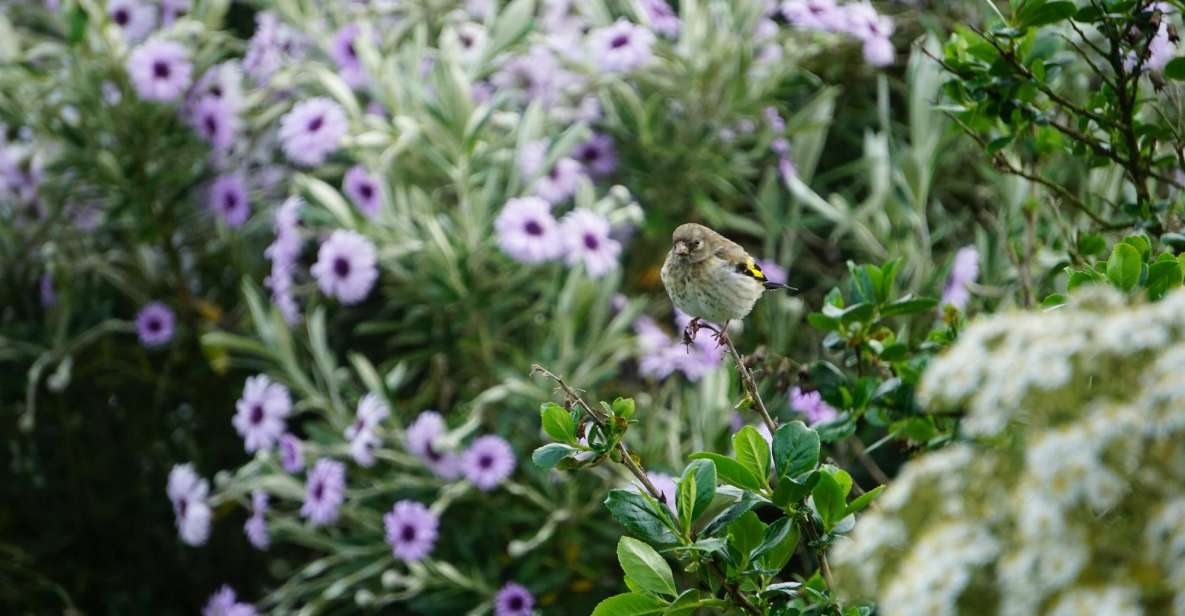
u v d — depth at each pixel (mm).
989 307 8891
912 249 9734
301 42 11570
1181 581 3189
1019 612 3311
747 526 4801
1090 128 6723
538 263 9906
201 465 11742
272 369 10297
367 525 9859
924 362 6004
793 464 4754
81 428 11938
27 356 11586
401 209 10148
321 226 10695
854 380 6234
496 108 10281
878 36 9445
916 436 6035
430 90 10719
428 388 10531
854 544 3789
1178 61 5867
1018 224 8641
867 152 10500
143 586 12141
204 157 11508
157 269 11883
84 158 11211
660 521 4730
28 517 12047
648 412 9797
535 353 10008
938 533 3504
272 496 11453
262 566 12031
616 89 11070
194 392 11859
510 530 9914
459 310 9969
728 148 10969
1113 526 3451
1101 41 7539
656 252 11180
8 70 11242
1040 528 3287
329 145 9992
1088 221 7758
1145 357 3553
